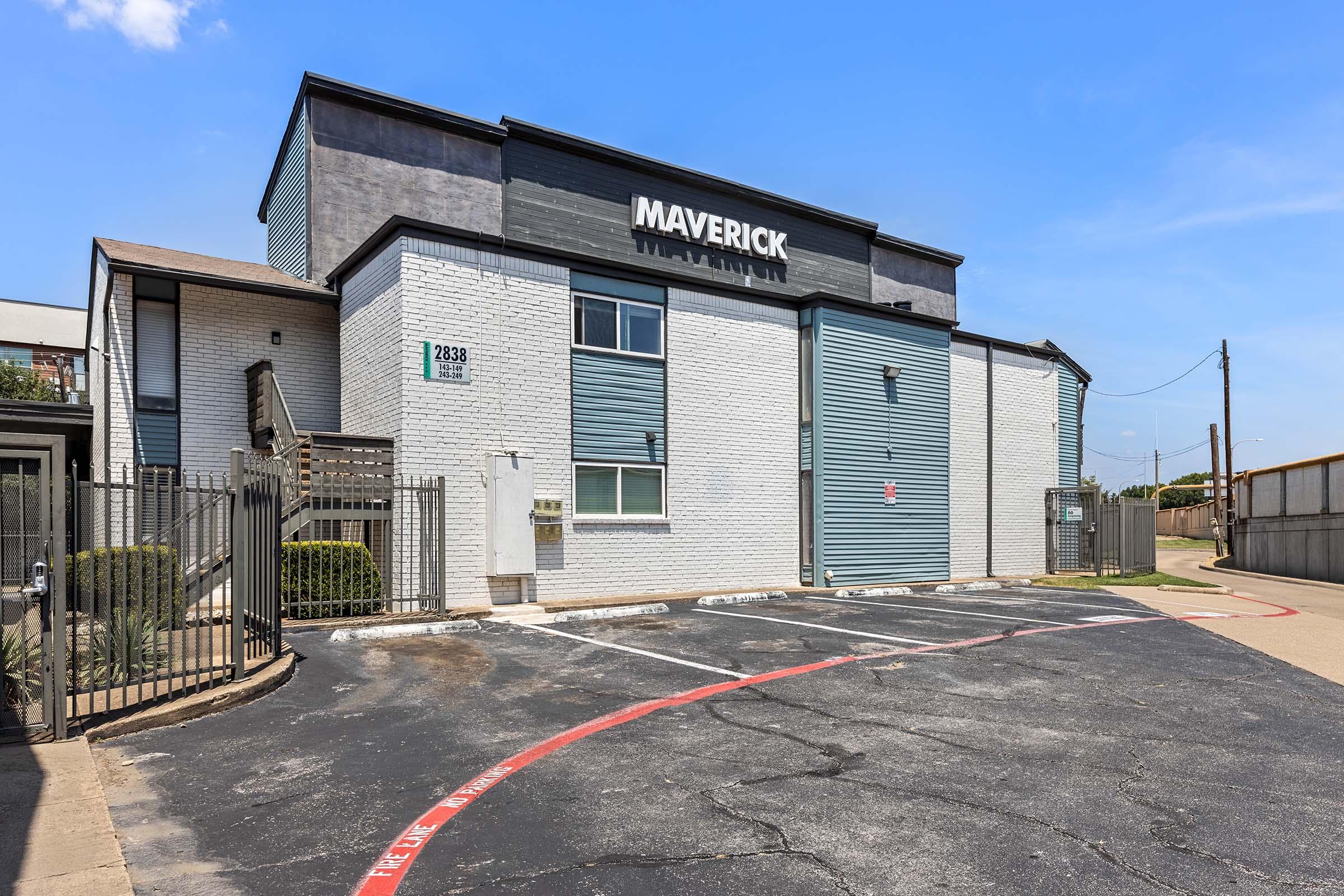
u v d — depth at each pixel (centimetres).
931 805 493
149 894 379
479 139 1742
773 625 1184
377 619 1138
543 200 1784
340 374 1495
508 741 618
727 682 813
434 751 595
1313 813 491
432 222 1380
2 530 605
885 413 1836
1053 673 874
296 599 1130
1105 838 449
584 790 518
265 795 509
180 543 717
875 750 600
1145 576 2244
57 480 615
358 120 1634
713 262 1973
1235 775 559
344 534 1296
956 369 2100
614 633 1098
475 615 1227
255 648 856
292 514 1164
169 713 661
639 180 1900
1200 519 6203
